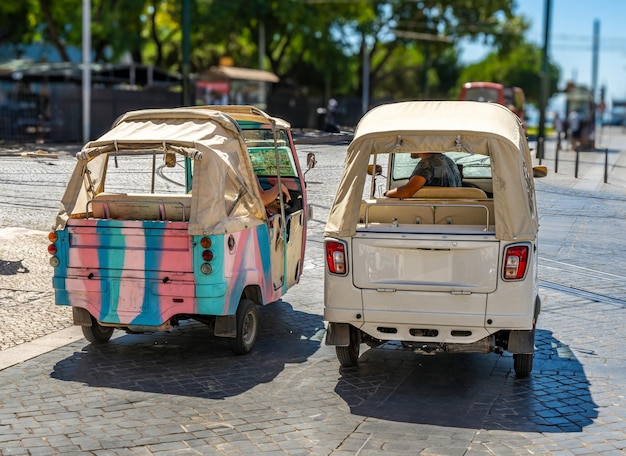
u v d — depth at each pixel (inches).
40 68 1385.3
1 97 1304.1
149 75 1513.3
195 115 313.9
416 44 2295.8
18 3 1689.2
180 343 328.2
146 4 1749.5
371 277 267.9
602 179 863.7
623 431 238.4
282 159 381.4
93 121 1285.7
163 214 308.0
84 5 1209.4
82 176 305.1
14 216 559.5
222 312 290.5
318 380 283.4
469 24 2180.1
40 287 405.1
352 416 249.8
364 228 271.4
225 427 240.4
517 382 281.3
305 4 1862.7
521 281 259.4
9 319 353.1
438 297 263.6
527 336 266.7
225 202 299.0
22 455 219.8
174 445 227.0
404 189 300.5
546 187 782.5
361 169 270.4
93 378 283.9
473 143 265.1
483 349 267.9
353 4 1940.2
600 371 292.5
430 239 261.6
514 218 258.8
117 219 312.5
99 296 298.0
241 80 1509.6
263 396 267.0
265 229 323.0
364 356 312.0
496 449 225.0
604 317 364.8
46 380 281.4
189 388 274.2
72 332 339.6
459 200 291.6
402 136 268.8
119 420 245.1
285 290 349.1
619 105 3752.5
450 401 263.0
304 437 233.1
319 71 2156.7
